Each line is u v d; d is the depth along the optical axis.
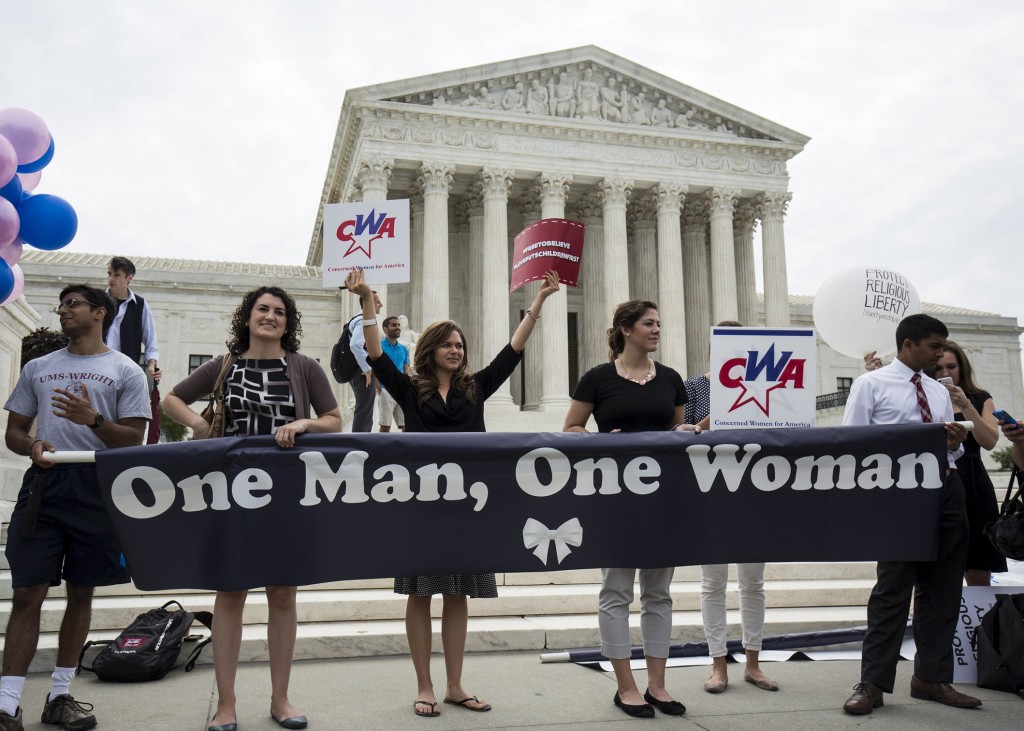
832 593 9.93
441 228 38.78
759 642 6.88
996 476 34.03
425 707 5.72
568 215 47.34
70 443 5.83
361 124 39.03
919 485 6.20
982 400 7.71
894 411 6.56
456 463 5.81
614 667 6.00
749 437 6.12
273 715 5.54
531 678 6.92
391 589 9.44
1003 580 12.45
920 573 6.41
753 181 43.88
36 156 7.68
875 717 5.81
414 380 6.49
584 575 10.04
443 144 39.56
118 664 6.62
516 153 40.50
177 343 43.91
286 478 5.61
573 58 42.03
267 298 5.96
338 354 12.81
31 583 5.43
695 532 5.98
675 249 41.81
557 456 5.92
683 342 41.00
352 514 5.66
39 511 5.52
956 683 6.90
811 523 6.09
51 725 5.49
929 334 6.57
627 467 5.99
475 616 8.91
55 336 7.62
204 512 5.51
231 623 5.48
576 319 46.72
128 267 10.34
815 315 9.73
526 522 5.83
